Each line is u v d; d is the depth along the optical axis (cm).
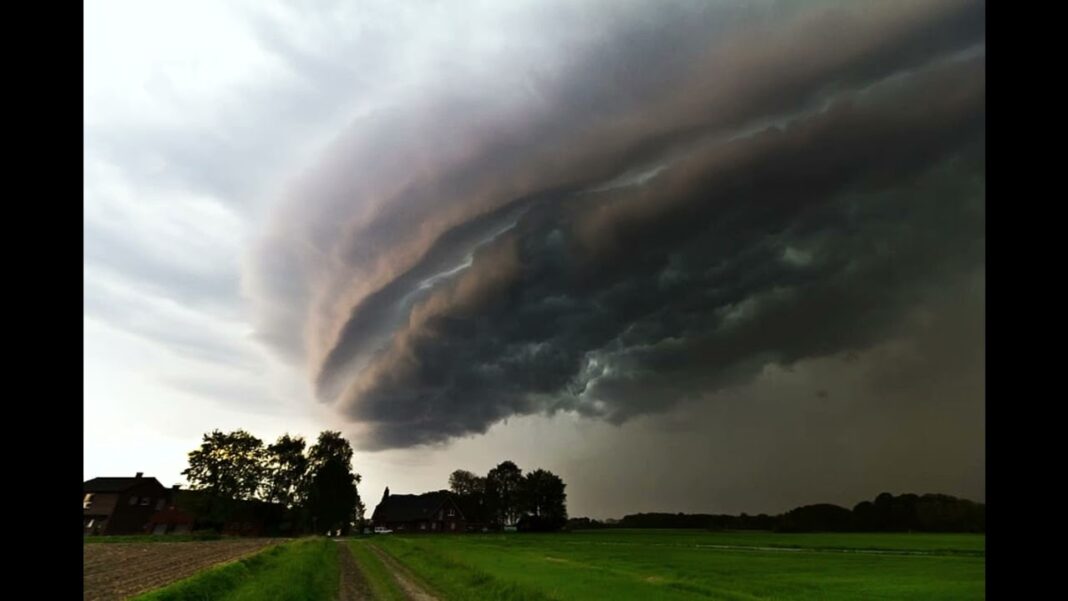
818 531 13762
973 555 6097
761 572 4269
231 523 10144
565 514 16562
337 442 11612
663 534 13850
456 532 14612
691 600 2497
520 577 3075
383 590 2733
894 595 3120
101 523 10162
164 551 5222
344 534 12181
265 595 2133
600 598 2470
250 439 10306
